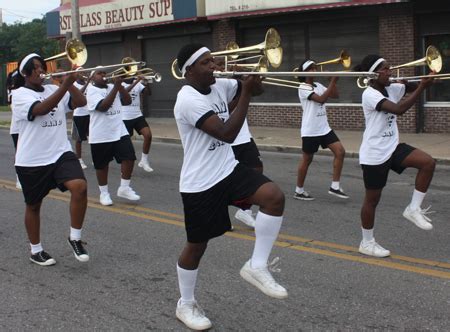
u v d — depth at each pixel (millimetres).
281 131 16516
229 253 5816
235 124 3730
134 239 6430
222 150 3924
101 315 4391
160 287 4953
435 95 14688
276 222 3820
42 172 5219
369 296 4648
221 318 4293
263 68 4422
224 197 3912
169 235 6570
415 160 5395
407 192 8727
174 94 20609
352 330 4047
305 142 8102
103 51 22516
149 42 20953
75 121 11258
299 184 8273
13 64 32469
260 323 4199
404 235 6375
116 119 7867
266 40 4277
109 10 20469
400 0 13570
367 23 15398
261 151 13844
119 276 5242
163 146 15148
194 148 3879
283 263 5488
